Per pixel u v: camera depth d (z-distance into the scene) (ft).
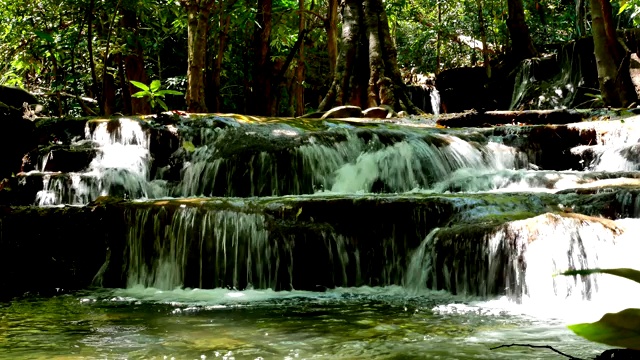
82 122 27.78
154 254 18.86
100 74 44.19
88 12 36.17
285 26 50.01
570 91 51.31
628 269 3.27
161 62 56.13
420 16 73.87
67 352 10.72
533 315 13.48
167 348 10.91
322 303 15.58
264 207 18.70
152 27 47.47
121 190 23.85
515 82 55.77
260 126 27.43
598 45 39.55
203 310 14.76
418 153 26.61
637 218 17.26
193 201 19.29
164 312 14.52
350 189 26.11
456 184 24.82
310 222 18.49
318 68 68.28
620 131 27.40
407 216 18.30
